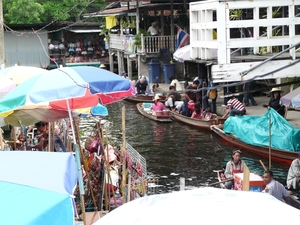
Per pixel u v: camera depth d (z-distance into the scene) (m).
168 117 25.31
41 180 5.56
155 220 4.73
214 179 16.25
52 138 12.63
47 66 44.28
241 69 14.80
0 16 19.03
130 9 37.66
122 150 11.48
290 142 17.16
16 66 14.47
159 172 17.09
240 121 19.48
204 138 21.55
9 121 11.81
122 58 42.50
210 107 25.62
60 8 44.31
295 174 13.10
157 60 35.78
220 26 15.05
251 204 4.98
